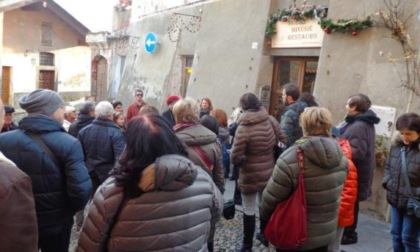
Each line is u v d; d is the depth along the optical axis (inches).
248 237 165.2
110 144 178.1
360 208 236.2
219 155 133.6
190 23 458.6
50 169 111.3
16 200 60.7
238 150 161.2
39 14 841.5
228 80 363.6
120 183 70.8
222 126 273.0
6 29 793.6
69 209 119.0
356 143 170.6
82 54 918.4
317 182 104.6
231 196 256.2
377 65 233.5
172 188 70.5
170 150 72.7
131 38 647.8
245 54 347.3
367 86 237.8
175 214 71.1
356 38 245.9
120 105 265.1
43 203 112.0
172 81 486.6
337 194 108.4
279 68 326.0
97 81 860.6
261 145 161.8
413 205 131.3
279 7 322.7
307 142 105.0
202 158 127.2
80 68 919.7
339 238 139.2
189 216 73.4
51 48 870.4
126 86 623.2
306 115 109.8
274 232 107.7
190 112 131.0
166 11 526.6
